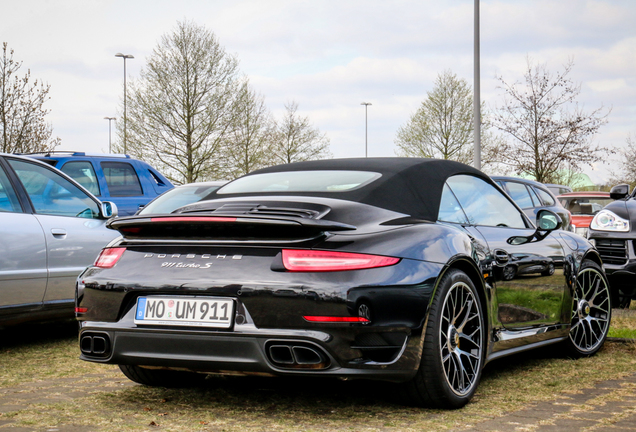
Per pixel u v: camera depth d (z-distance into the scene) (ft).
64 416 9.97
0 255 15.57
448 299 10.45
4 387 12.16
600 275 16.05
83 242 17.58
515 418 9.88
